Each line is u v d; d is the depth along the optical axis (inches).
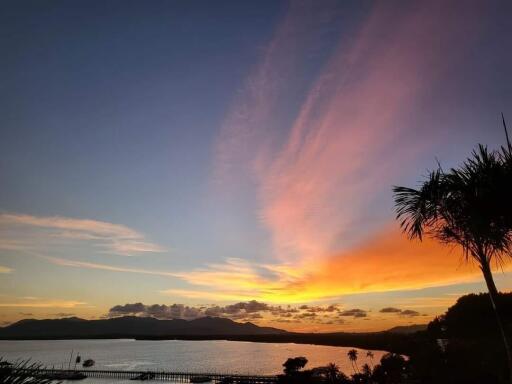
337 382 2696.9
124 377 4963.1
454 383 1112.8
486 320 2087.8
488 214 336.5
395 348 3449.8
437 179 366.0
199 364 7731.3
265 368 6604.3
